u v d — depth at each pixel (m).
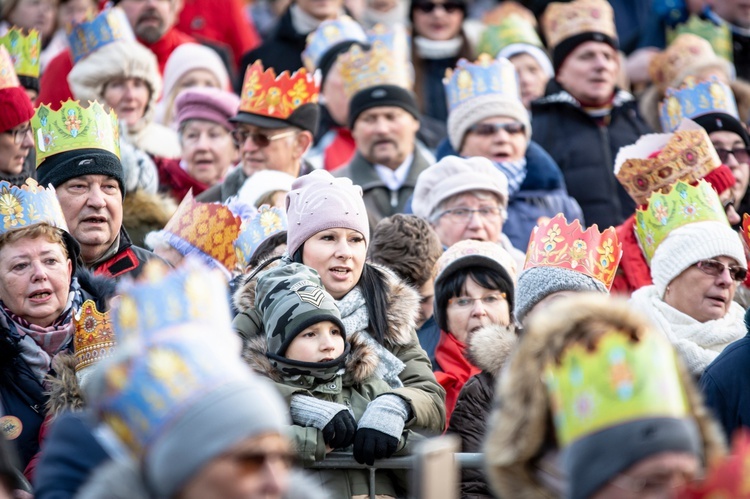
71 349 12.86
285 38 24.86
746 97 21.83
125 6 23.39
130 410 7.58
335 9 25.00
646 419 7.65
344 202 13.21
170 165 19.89
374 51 19.95
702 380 12.58
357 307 12.86
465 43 25.11
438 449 8.71
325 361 11.84
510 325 13.78
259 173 17.20
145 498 7.78
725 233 14.60
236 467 7.50
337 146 22.22
